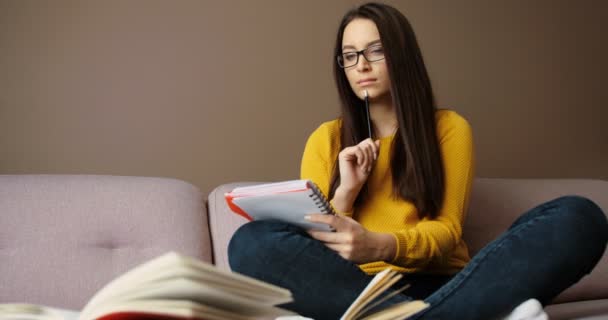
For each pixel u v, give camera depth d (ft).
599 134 14.03
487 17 13.23
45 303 5.01
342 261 4.32
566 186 7.11
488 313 4.25
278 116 11.76
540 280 4.31
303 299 4.32
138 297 2.26
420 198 5.38
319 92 12.00
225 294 2.34
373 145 5.35
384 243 4.65
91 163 10.70
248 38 11.60
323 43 12.05
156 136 11.05
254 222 4.43
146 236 5.55
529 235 4.36
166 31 11.13
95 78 10.75
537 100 13.62
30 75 10.43
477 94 13.16
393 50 5.57
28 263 5.12
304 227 4.47
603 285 6.45
